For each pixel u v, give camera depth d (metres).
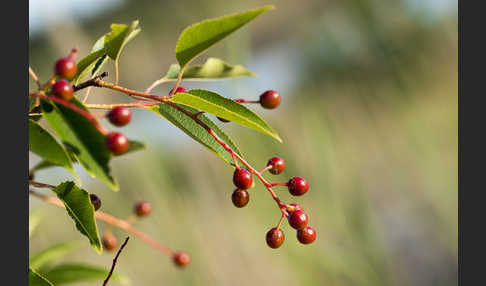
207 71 0.63
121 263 1.34
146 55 1.81
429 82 1.47
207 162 1.46
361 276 1.12
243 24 0.57
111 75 1.70
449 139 1.39
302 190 0.60
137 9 1.93
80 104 0.55
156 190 1.34
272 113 1.27
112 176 0.55
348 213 1.18
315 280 1.13
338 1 1.71
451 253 1.30
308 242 0.60
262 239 1.20
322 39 1.67
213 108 0.58
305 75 1.62
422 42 1.50
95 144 0.55
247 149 1.14
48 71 1.63
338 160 1.28
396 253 1.30
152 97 0.58
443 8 1.51
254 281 1.25
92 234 0.58
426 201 1.35
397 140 1.42
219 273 1.30
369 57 1.50
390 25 1.51
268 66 1.90
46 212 1.23
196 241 1.33
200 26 0.57
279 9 2.19
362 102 1.47
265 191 1.15
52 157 0.56
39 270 0.68
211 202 1.42
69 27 1.55
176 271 1.32
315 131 1.22
